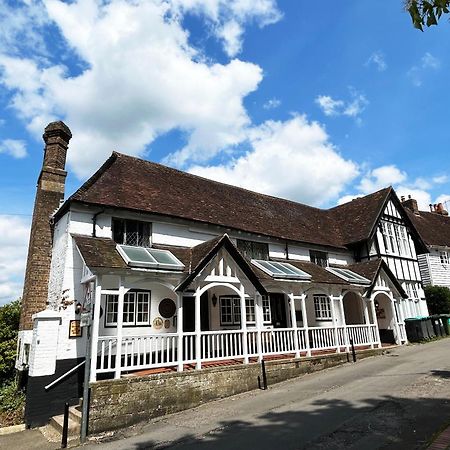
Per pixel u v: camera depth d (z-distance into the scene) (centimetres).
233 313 1487
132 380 898
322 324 1803
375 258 2070
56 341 997
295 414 786
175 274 1064
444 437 532
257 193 2161
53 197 1323
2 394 1130
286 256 1744
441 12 350
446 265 2973
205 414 894
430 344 1781
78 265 1099
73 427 812
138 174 1525
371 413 723
